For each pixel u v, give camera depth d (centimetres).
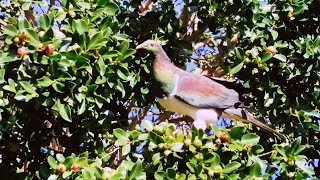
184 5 739
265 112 682
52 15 584
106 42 588
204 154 543
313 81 686
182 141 545
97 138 635
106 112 627
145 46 618
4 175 627
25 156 635
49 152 638
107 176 549
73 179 550
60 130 634
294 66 677
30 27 570
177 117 774
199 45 791
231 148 550
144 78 664
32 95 562
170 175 540
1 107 592
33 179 633
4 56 564
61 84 555
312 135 702
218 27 700
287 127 681
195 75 632
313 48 675
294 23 696
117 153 675
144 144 561
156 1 720
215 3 695
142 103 678
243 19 689
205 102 619
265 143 687
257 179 554
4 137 625
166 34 694
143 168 559
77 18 613
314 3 710
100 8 620
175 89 615
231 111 634
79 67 565
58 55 555
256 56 654
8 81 572
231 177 545
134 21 688
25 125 623
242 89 664
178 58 701
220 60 730
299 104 683
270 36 679
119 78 599
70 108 576
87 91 575
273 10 700
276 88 673
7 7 717
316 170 712
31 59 561
